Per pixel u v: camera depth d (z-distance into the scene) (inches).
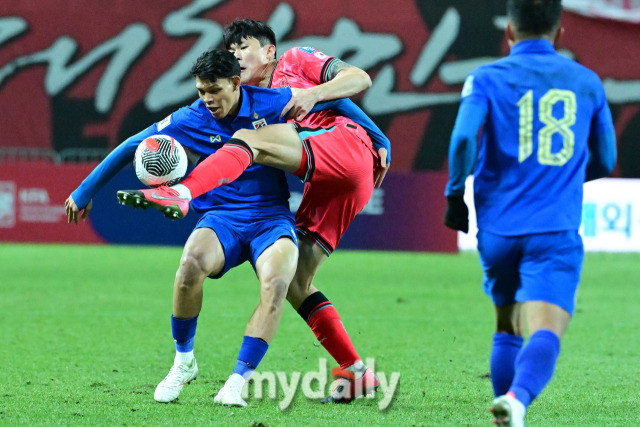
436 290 1518.2
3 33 2628.0
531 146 483.5
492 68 494.9
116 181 2299.5
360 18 2632.9
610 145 500.7
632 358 890.1
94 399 643.5
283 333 1024.9
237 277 1686.8
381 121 2640.3
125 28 2635.3
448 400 658.8
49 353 874.1
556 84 488.4
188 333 622.8
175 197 539.2
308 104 633.0
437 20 2628.0
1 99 2637.8
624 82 2642.7
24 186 2300.7
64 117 2645.2
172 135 636.7
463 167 483.2
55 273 1685.5
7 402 629.3
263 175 632.4
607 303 1379.2
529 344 470.0
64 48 2632.9
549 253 478.6
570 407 636.1
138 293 1412.4
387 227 2262.6
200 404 623.5
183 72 2645.2
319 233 655.8
